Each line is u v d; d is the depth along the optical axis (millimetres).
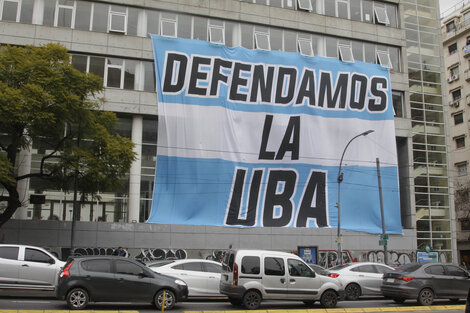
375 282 16609
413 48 34188
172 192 25438
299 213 27375
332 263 27516
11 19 25734
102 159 19797
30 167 24422
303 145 28250
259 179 26984
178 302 13391
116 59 26969
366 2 33281
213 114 26750
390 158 30188
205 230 25719
